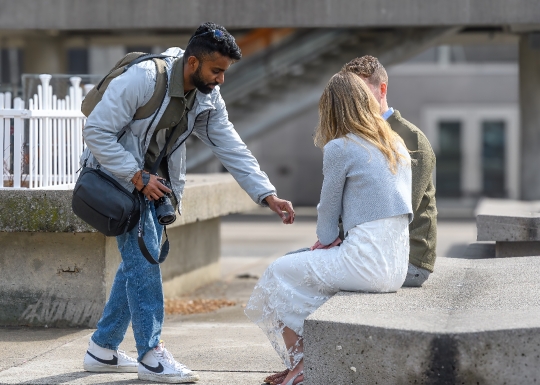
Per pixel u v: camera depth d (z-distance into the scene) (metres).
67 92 16.92
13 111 13.86
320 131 10.16
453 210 56.22
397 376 8.45
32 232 13.81
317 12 34.19
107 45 49.88
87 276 13.76
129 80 9.55
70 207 13.15
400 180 9.91
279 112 38.97
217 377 10.48
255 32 38.66
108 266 13.87
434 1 33.53
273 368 10.97
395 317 8.91
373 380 8.56
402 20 33.78
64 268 13.80
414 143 10.84
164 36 46.78
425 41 36.41
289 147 61.47
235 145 10.73
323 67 38.28
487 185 61.81
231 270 23.72
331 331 8.71
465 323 8.60
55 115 14.45
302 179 61.44
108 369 10.64
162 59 9.90
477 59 61.47
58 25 35.50
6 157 13.99
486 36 45.03
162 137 10.14
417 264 10.91
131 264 10.01
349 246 9.80
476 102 61.34
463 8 33.41
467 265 13.35
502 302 9.86
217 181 18.64
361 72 10.73
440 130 61.97
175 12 34.91
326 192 9.85
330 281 9.83
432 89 61.69
